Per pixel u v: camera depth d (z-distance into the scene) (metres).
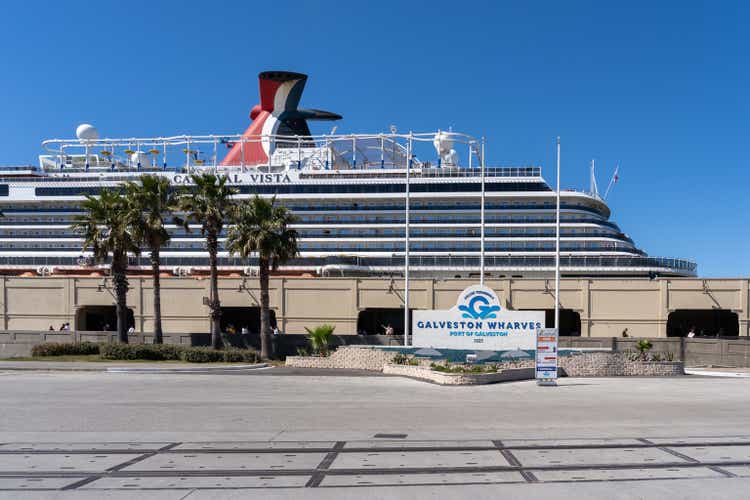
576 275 56.31
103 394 22.39
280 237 41.53
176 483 10.30
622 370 33.25
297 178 65.94
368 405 19.80
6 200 64.12
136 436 14.30
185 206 40.88
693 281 49.12
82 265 58.56
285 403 20.22
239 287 51.91
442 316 33.94
